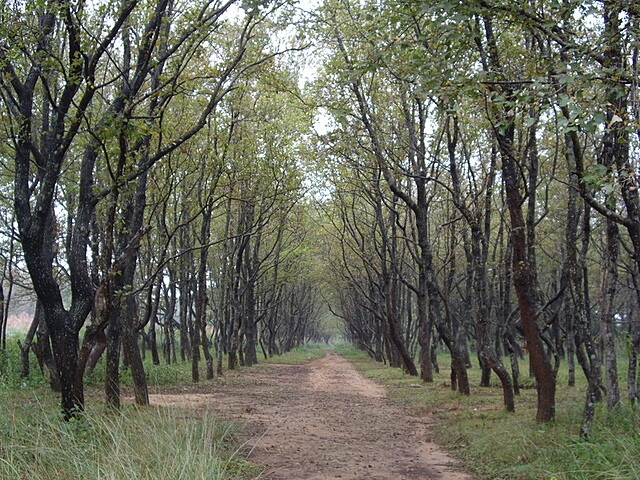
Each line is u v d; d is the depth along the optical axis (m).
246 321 41.16
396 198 26.42
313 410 17.61
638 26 8.44
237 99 20.75
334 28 17.02
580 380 22.73
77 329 11.22
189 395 20.25
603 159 10.63
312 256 48.69
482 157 19.52
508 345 19.56
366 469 9.71
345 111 16.61
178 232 29.78
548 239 26.77
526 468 8.66
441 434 12.93
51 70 11.26
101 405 13.53
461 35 9.24
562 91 8.17
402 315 39.81
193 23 11.29
